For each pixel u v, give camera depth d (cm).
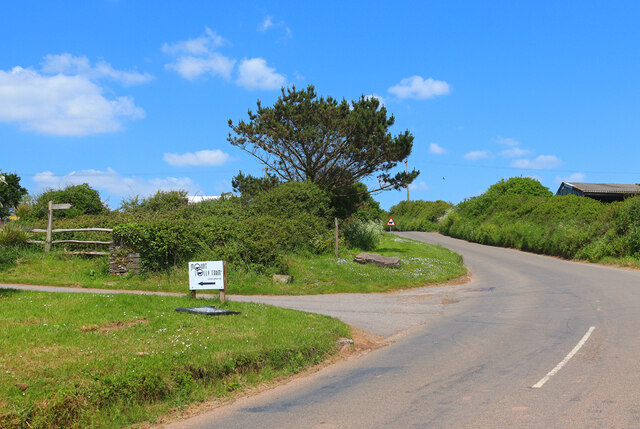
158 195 2872
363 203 3588
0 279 1609
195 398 685
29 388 589
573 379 716
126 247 1802
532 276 2377
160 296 1236
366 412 621
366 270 2270
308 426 582
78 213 2827
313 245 2573
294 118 3136
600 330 1069
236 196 3178
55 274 1738
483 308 1502
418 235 6012
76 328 855
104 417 589
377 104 3303
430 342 1051
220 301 1231
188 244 1894
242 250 1962
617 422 543
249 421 611
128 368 674
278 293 1759
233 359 780
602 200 5019
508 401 634
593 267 2644
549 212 4022
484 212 5331
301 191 2872
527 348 938
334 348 980
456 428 549
